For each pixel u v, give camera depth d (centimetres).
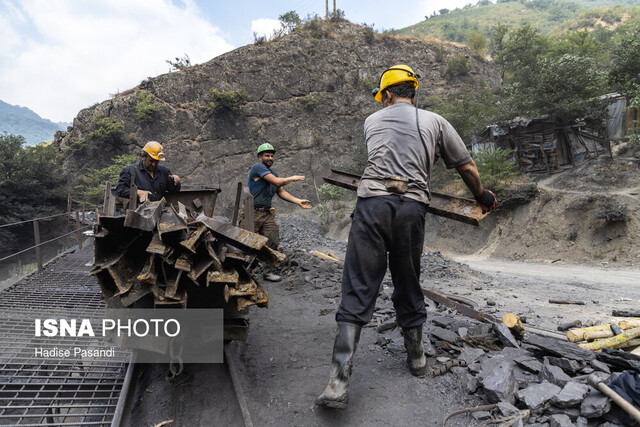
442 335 332
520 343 324
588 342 310
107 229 247
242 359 335
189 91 4475
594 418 216
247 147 4422
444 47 5225
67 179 4194
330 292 536
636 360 258
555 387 236
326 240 1503
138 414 275
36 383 291
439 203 276
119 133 4284
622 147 2220
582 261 1642
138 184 417
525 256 1902
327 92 4672
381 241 238
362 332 377
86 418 273
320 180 4425
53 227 3638
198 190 466
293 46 4762
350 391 271
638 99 2017
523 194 2109
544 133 2355
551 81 2220
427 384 272
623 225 1642
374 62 4884
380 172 243
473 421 230
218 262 256
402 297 267
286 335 389
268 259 263
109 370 321
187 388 294
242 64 4591
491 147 2634
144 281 241
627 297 645
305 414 250
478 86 5072
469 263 1736
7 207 3412
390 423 237
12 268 3148
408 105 263
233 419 256
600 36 8112
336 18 5041
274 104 4544
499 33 6184
